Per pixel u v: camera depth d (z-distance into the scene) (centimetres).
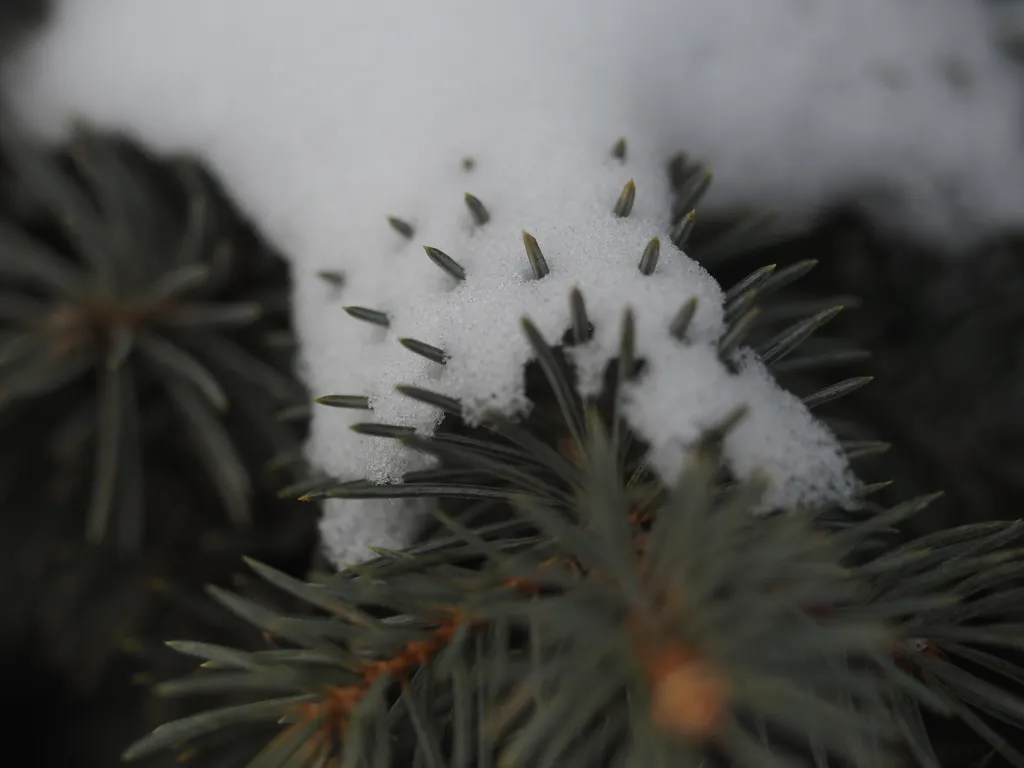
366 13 23
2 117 23
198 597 25
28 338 24
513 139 22
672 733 18
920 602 19
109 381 24
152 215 24
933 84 24
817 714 17
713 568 18
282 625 20
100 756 26
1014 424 24
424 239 22
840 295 24
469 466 21
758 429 20
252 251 25
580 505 20
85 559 25
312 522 25
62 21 24
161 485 25
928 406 24
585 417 20
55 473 25
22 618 26
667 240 21
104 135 24
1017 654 23
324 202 23
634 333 20
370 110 23
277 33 23
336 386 22
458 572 20
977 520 24
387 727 20
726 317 20
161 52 24
